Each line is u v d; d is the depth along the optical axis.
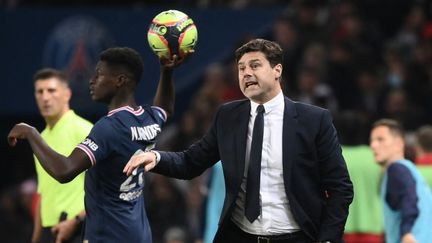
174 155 22.00
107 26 44.72
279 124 21.59
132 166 20.78
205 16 44.84
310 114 21.62
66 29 45.06
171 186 40.88
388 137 28.12
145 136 21.95
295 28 45.16
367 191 32.09
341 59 44.31
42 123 47.22
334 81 43.91
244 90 21.56
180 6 45.47
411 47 45.78
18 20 45.53
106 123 21.36
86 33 44.91
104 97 22.09
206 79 44.31
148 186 41.47
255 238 21.62
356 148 32.44
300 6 45.62
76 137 26.25
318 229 21.69
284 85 41.81
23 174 47.78
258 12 44.88
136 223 21.98
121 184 21.72
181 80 44.78
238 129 21.78
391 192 26.83
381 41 46.53
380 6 48.66
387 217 27.27
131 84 22.16
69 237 25.69
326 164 21.56
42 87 26.44
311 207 21.55
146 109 22.45
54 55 45.12
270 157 21.50
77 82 44.62
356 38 45.41
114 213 21.75
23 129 20.77
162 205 40.47
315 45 43.81
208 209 30.16
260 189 21.50
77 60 44.78
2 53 45.59
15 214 44.19
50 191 26.05
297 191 21.44
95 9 44.88
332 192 21.59
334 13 45.97
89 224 21.94
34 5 47.84
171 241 36.97
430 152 31.67
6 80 45.59
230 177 21.61
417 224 26.91
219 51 44.78
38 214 27.05
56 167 20.44
